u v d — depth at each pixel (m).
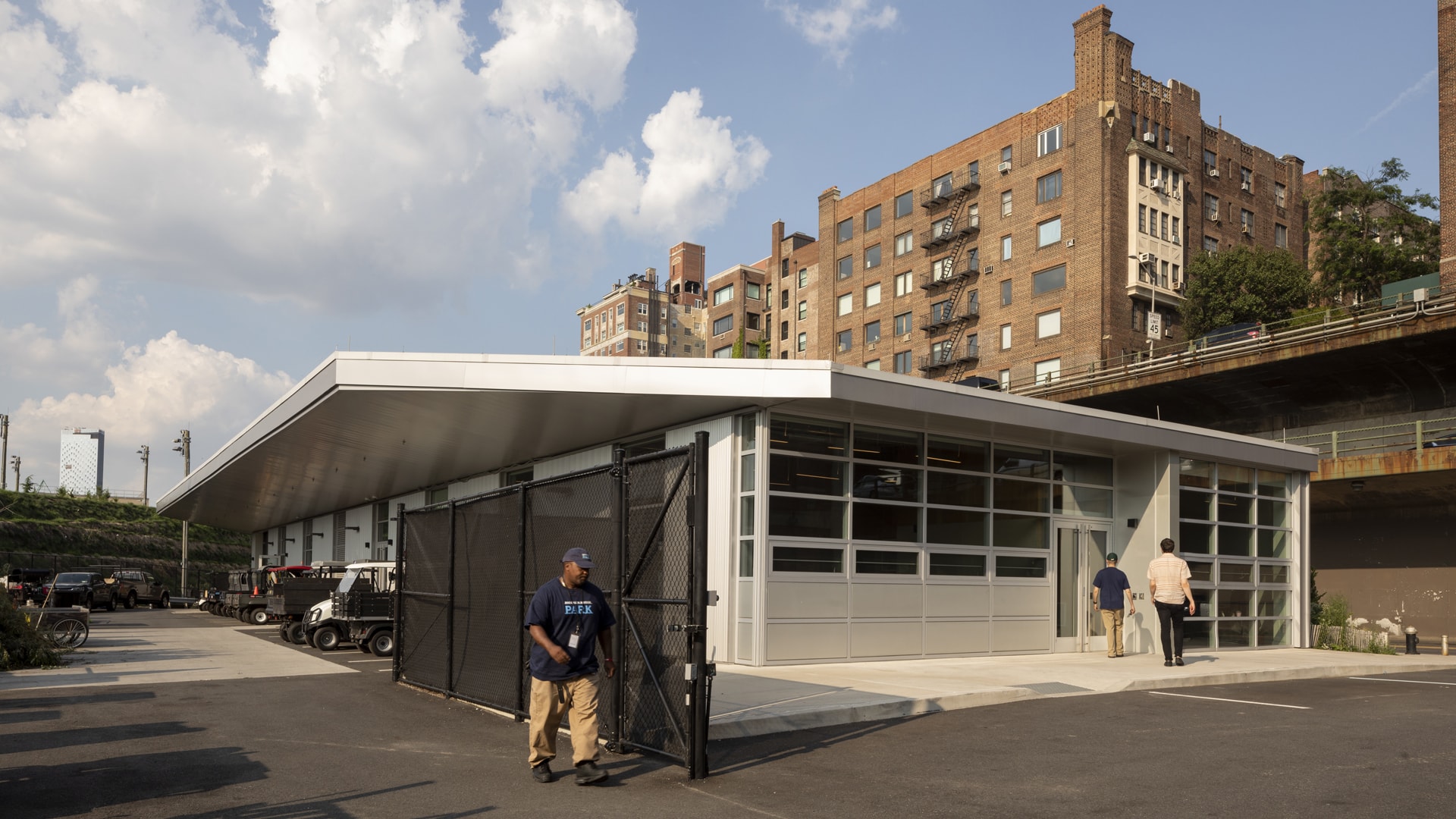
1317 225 59.12
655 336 118.56
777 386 14.16
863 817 6.02
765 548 14.58
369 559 35.78
